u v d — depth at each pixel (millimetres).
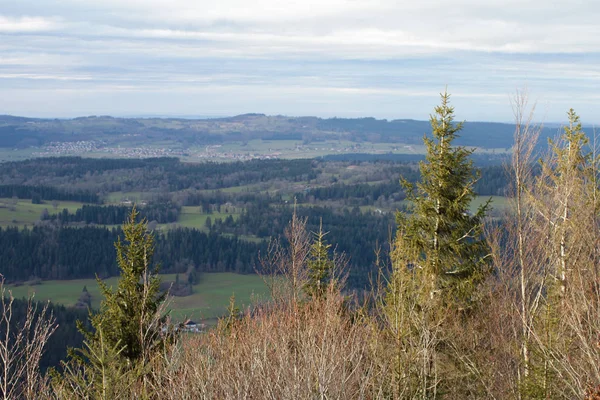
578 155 11000
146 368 10469
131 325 13953
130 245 15820
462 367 13625
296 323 11133
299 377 8664
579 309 9484
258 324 11891
